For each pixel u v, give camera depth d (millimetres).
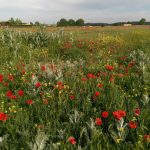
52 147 4289
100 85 6910
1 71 9562
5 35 15727
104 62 11477
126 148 4410
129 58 11945
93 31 37312
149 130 4914
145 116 5363
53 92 6879
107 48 16672
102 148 4445
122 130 4695
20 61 11758
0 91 7145
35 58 13211
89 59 13148
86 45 16656
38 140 4316
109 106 5949
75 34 28266
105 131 5027
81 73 8773
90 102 6094
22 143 4523
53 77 7910
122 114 4809
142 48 16750
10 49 13797
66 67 9750
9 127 5055
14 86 7695
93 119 5172
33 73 8453
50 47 15688
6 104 6266
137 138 4680
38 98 6477
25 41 16641
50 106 6113
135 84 7754
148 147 4469
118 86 7625
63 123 5148
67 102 6324
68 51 14742
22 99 6531
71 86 7406
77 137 4840
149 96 7051
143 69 8844
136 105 5957
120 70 9461
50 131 4891
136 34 25281
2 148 4426
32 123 5250
